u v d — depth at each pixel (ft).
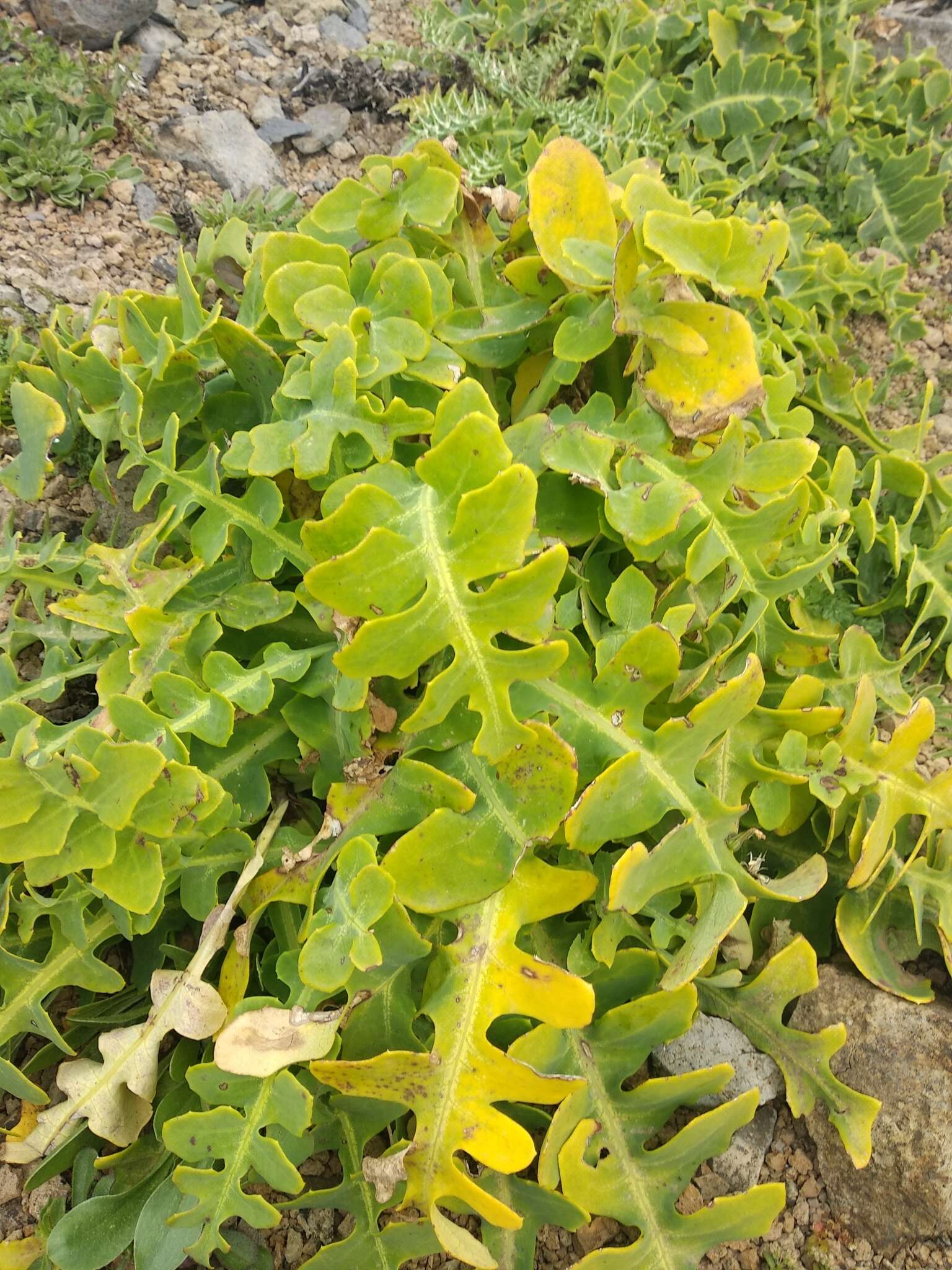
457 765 1.36
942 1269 1.43
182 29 2.74
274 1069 1.17
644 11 2.71
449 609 1.19
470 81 2.79
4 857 1.19
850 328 2.57
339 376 1.38
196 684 1.38
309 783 1.59
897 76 2.89
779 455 1.48
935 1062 1.46
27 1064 1.38
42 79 2.35
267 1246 1.44
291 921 1.45
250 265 1.83
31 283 2.10
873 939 1.58
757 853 1.69
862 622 2.04
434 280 1.62
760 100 2.62
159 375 1.56
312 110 2.73
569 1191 1.27
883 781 1.53
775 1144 1.57
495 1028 1.39
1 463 1.82
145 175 2.43
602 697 1.36
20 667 1.69
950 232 2.80
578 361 1.52
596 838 1.29
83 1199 1.37
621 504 1.42
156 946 1.48
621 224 1.62
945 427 2.39
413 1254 1.27
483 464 1.20
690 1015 1.29
